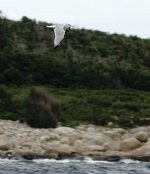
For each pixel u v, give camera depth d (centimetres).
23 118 12781
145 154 10094
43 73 16475
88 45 19850
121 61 19125
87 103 14675
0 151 10100
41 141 11106
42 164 9350
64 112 13788
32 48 18450
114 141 11081
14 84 15800
